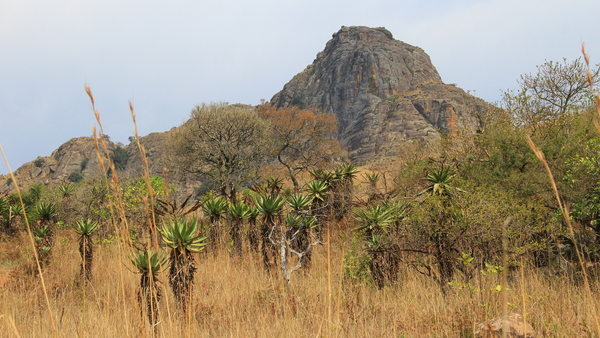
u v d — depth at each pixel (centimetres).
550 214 872
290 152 3653
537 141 1055
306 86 16938
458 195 785
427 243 775
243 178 3020
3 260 1105
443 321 540
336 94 14838
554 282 692
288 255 953
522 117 1335
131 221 982
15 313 565
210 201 1203
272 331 520
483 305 558
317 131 3847
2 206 1472
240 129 3081
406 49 15988
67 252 1103
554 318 505
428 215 779
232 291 774
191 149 3059
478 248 722
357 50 15462
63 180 1836
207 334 531
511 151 1067
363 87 14238
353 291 727
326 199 1286
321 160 3416
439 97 11738
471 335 493
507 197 813
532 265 768
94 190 1305
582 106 1160
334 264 886
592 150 902
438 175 841
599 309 456
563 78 1416
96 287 743
